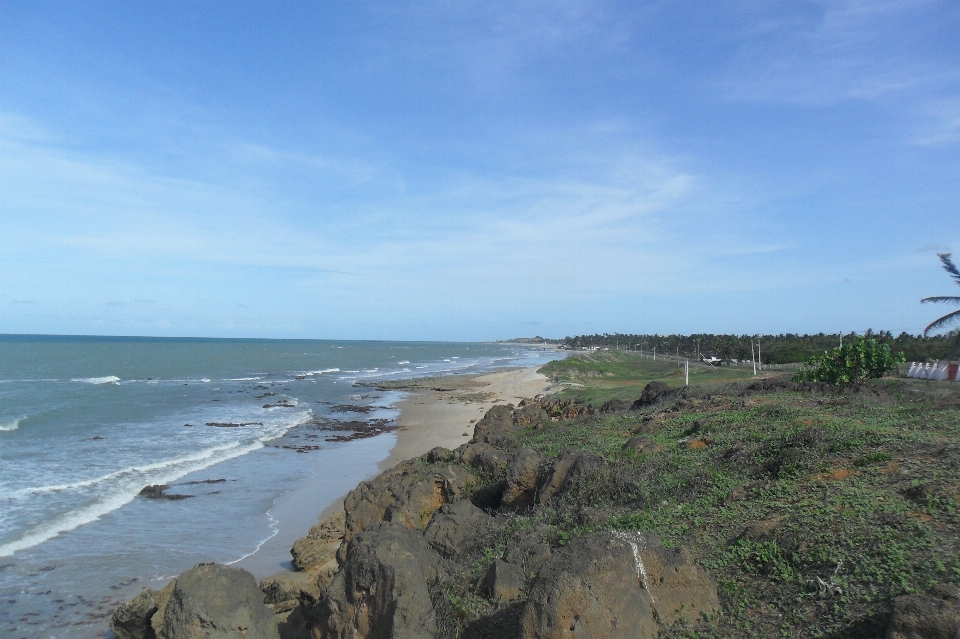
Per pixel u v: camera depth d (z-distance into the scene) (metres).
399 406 55.28
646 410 25.17
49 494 23.59
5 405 47.34
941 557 7.73
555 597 6.75
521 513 14.53
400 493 16.09
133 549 18.56
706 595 7.87
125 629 13.05
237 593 8.15
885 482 10.80
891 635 6.26
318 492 25.41
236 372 93.50
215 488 25.56
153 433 37.47
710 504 11.91
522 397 60.19
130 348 170.00
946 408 17.08
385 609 8.03
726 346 101.12
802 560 8.57
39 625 14.09
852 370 28.19
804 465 12.48
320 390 68.94
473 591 9.25
